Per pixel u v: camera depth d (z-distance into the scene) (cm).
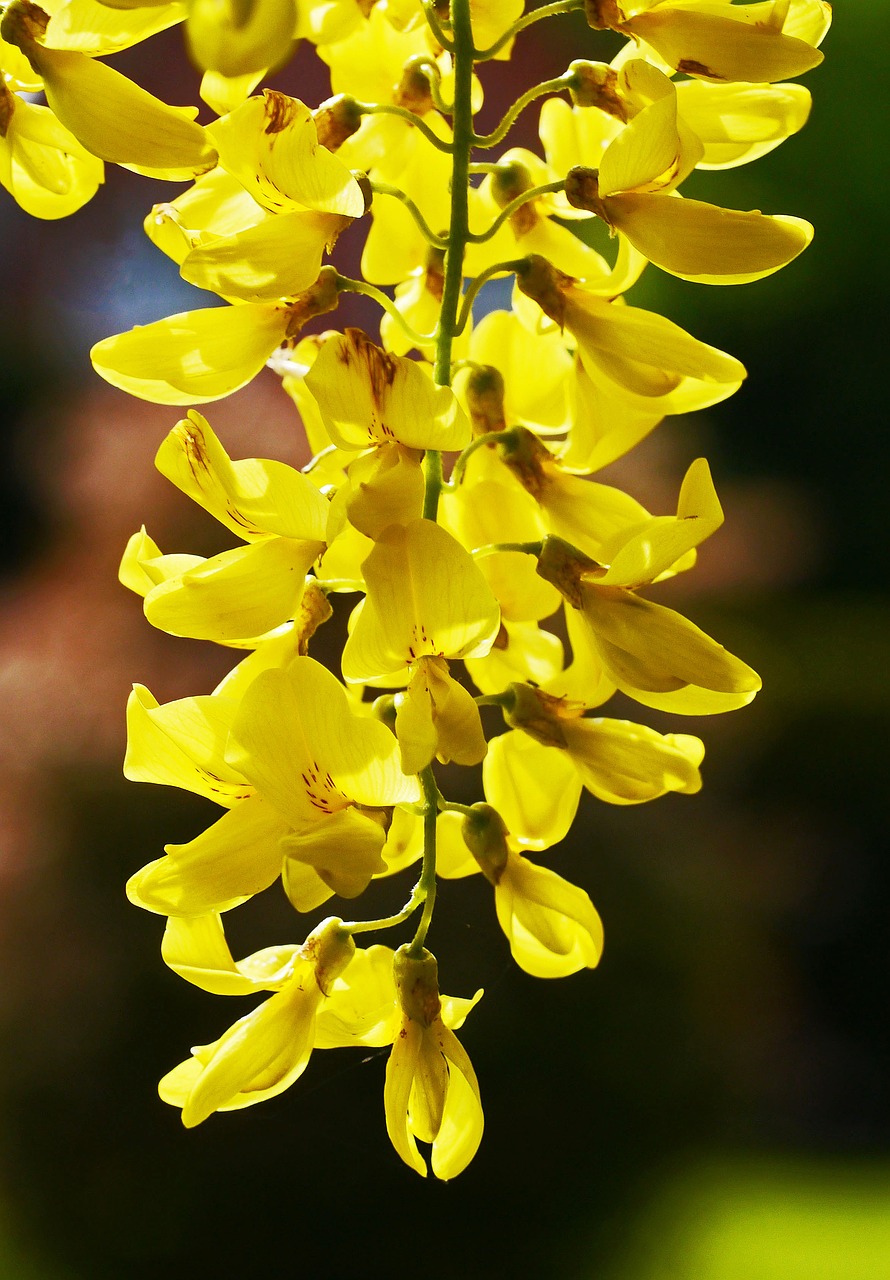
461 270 41
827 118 152
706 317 157
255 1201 87
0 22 39
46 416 124
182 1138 88
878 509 157
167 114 39
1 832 83
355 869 39
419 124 41
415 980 40
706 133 40
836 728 123
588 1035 94
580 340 41
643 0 40
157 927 86
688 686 41
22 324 137
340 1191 88
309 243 39
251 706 39
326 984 41
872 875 117
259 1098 41
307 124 39
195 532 85
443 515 42
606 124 41
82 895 85
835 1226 89
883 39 150
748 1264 84
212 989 40
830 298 155
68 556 88
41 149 41
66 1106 86
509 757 42
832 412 159
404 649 39
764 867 112
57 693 83
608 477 101
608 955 96
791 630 133
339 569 41
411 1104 40
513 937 42
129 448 86
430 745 39
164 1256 84
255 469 40
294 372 42
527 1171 90
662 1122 94
